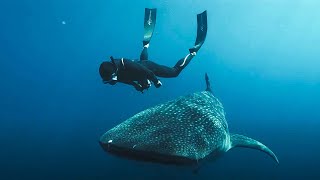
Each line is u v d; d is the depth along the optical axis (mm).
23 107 30531
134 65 3324
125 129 2541
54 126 16641
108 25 34156
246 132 13305
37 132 14984
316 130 13773
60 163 9961
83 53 36938
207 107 3225
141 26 34125
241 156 9914
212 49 37219
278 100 25531
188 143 2463
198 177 7707
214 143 2668
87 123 16406
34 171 9312
